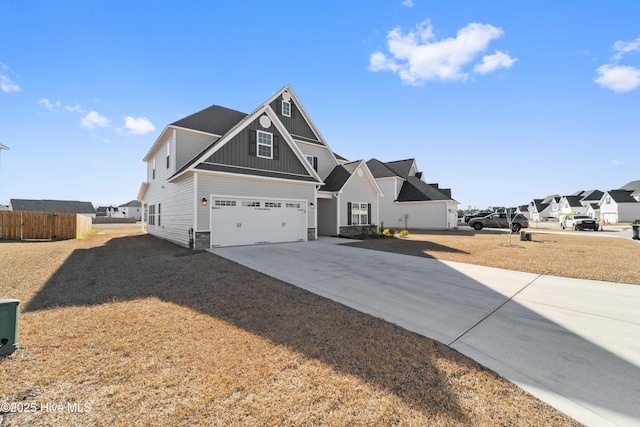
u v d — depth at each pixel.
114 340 3.41
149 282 6.23
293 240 14.42
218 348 3.23
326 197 17.70
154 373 2.70
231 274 6.99
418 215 26.73
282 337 3.55
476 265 8.36
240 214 12.45
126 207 74.12
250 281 6.35
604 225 34.56
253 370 2.78
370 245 13.12
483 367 2.89
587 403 2.32
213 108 18.45
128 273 7.07
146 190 21.91
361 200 19.58
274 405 2.26
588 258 9.34
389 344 3.39
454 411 2.22
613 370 2.82
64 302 4.85
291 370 2.79
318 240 15.34
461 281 6.53
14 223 15.72
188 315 4.29
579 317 4.29
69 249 11.55
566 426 2.06
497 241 14.91
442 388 2.52
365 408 2.24
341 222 18.05
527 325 4.01
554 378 2.69
